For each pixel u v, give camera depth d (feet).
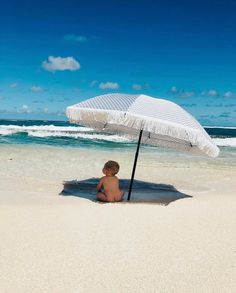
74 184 28.78
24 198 22.22
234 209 18.15
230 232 14.11
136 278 9.96
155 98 21.59
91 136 92.38
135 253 11.62
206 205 19.19
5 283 9.40
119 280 9.80
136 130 27.35
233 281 9.99
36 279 9.67
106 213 16.31
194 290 9.45
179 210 17.49
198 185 30.78
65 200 21.95
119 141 80.69
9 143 64.13
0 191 24.32
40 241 12.35
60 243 12.23
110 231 13.66
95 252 11.57
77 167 37.91
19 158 42.32
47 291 9.10
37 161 40.68
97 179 31.53
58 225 14.19
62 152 51.44
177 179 33.47
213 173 37.65
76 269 10.33
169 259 11.27
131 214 16.26
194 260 11.27
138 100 20.43
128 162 43.62
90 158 45.96
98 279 9.81
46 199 22.12
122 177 33.42
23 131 102.58
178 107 21.72
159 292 9.30
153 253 11.68
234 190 28.66
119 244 12.34
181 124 19.83
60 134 96.07
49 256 11.13
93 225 14.33
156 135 27.02
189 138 19.71
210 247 12.41
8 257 10.97
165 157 50.57
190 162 46.16
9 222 14.44
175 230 14.10
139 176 34.35
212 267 10.82
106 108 19.89
